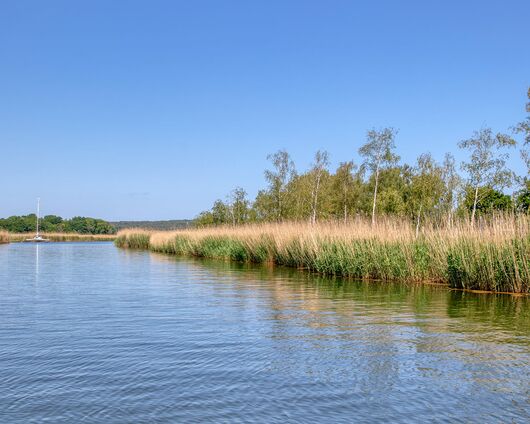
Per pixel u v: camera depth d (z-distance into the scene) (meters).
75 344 9.56
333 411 6.25
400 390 7.01
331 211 40.12
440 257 20.05
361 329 10.98
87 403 6.50
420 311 13.34
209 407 6.36
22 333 10.54
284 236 30.62
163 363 8.27
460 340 9.92
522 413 6.22
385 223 24.72
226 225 46.03
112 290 18.25
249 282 20.97
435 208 30.64
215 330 10.85
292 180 40.94
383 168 34.97
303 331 10.77
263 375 7.64
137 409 6.30
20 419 6.00
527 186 25.27
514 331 10.80
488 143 27.27
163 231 59.06
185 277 23.36
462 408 6.36
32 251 54.91
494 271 17.48
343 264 23.05
